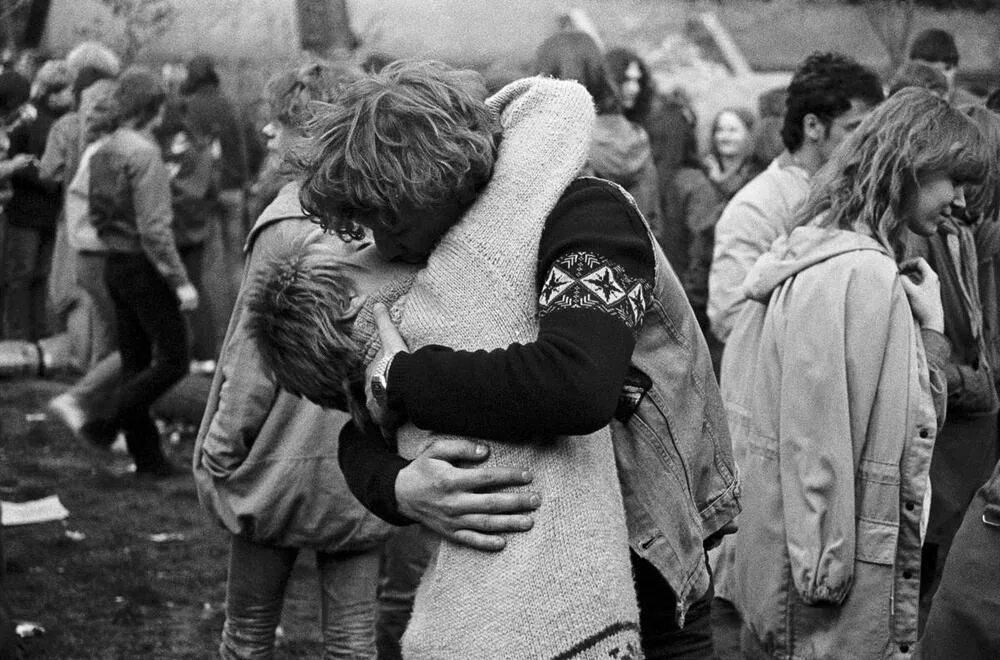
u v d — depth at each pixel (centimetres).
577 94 218
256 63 1109
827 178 329
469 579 210
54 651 459
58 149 905
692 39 1373
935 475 402
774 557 327
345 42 918
